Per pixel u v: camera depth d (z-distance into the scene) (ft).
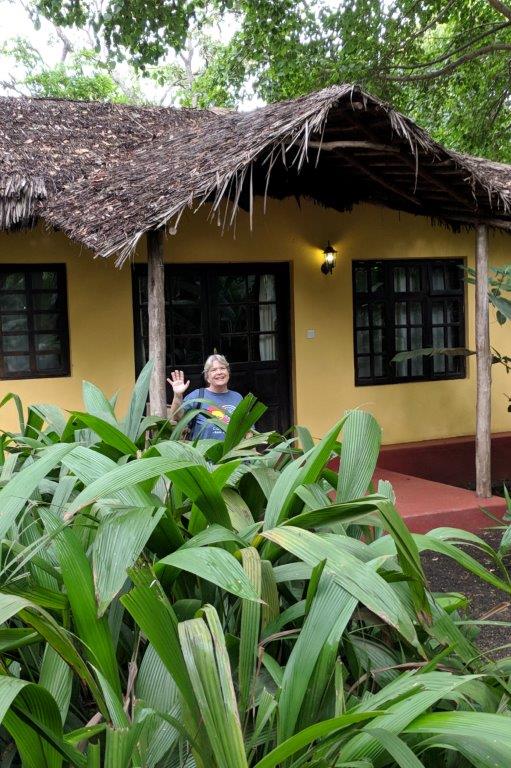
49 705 4.88
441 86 48.42
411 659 7.13
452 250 28.99
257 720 5.43
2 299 23.77
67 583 5.56
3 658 5.85
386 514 6.17
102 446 8.96
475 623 7.21
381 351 28.55
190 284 26.09
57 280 24.36
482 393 23.11
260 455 8.64
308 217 26.89
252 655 5.65
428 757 5.87
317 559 5.71
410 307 28.94
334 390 27.55
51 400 24.21
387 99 46.50
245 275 26.86
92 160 24.14
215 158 17.93
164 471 5.84
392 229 28.07
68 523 5.98
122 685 6.36
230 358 26.76
